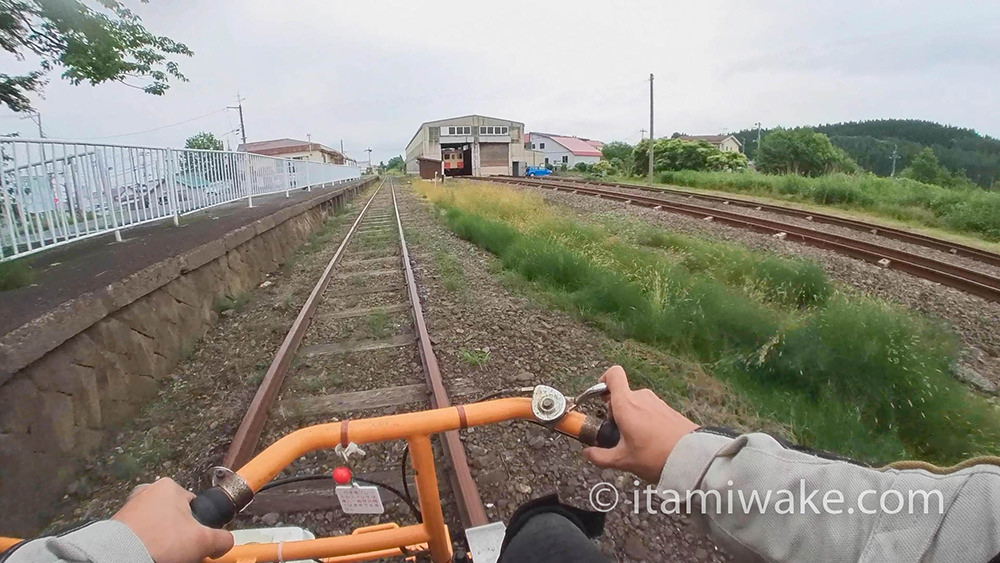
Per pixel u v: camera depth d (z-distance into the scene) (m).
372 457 3.25
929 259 8.95
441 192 24.23
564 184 28.78
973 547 0.66
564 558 0.82
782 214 16.03
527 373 4.44
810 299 6.94
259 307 6.80
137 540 0.73
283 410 3.93
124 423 3.98
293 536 2.09
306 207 13.03
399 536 1.74
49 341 3.33
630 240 10.46
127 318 4.41
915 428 3.97
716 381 4.45
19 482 2.93
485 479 3.01
